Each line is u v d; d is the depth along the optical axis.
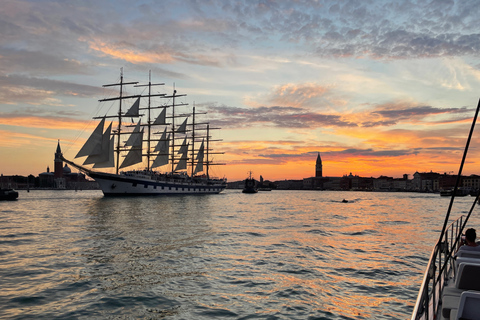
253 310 12.80
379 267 19.77
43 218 46.53
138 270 18.16
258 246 26.14
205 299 13.92
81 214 52.88
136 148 108.81
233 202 108.31
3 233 31.88
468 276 6.59
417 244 28.45
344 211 72.81
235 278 17.00
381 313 12.68
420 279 17.34
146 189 106.12
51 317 11.81
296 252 23.98
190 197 124.94
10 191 101.06
